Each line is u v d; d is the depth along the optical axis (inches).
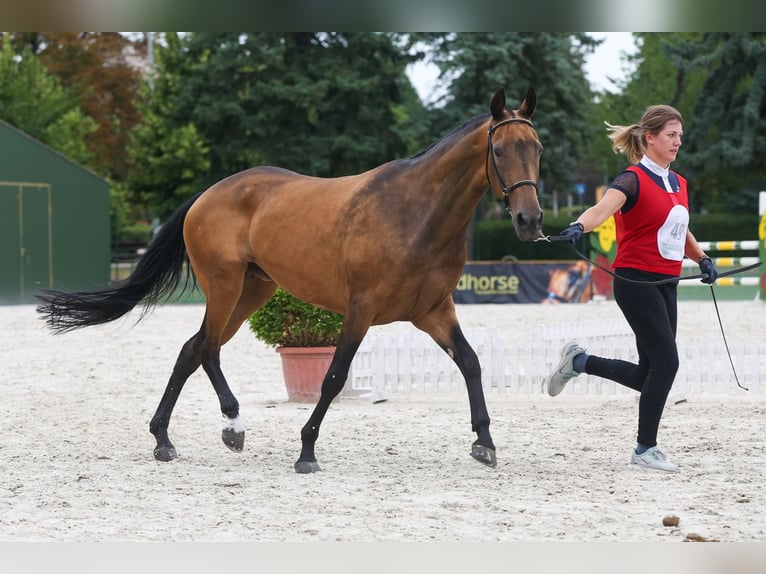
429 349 490.0
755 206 2194.9
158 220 2146.9
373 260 306.0
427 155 309.7
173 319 1027.3
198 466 327.9
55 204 1392.7
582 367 331.0
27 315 1090.1
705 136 1812.3
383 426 407.5
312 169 1643.7
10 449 359.3
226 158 1732.3
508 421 418.9
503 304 1201.4
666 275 306.8
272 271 341.4
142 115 2010.3
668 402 467.2
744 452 343.6
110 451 357.1
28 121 1856.5
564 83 1701.5
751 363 486.9
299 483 295.9
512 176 287.1
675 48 1798.7
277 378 583.2
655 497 272.8
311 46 1672.0
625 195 301.9
